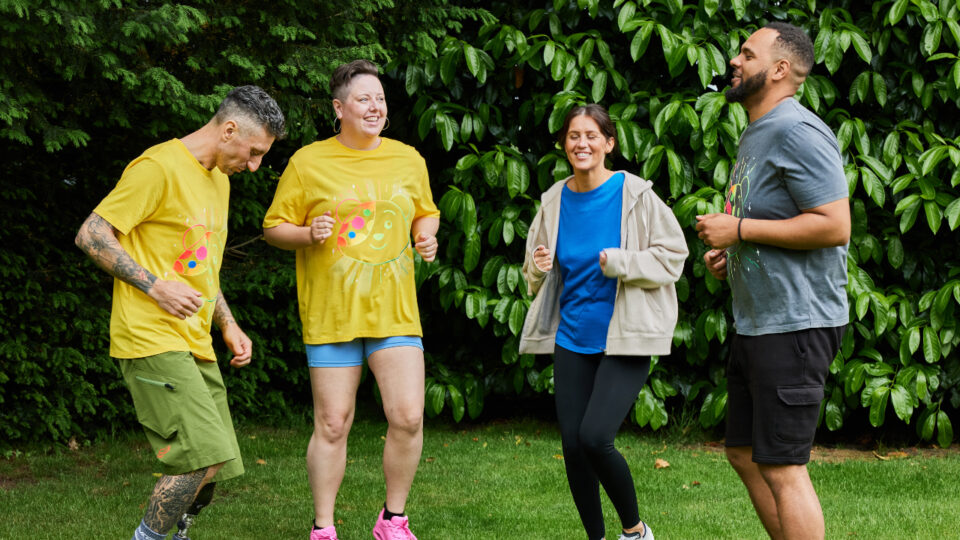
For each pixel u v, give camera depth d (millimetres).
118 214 2973
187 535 3576
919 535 3826
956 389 5746
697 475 4973
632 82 5949
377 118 3557
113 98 4754
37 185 5387
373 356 3607
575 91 5707
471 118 5863
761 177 2795
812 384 2736
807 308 2725
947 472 5039
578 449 3428
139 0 4387
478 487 4719
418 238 3660
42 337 5340
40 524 3930
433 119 5758
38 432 5266
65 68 4113
